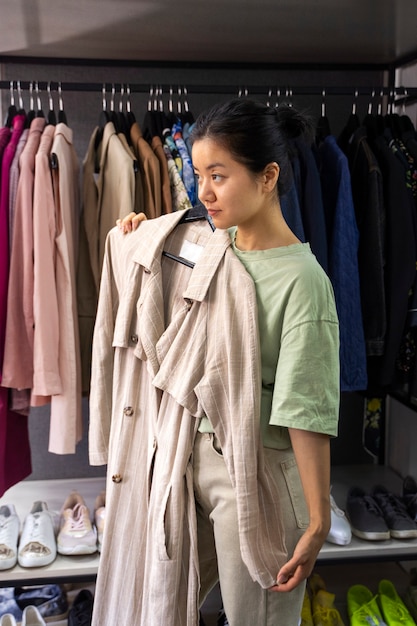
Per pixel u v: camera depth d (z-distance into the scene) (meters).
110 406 1.51
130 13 1.79
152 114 2.07
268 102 2.41
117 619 1.47
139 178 1.97
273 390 1.22
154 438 1.35
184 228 1.36
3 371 1.86
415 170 2.02
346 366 1.96
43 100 2.32
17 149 1.89
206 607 2.21
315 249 1.89
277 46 2.14
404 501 2.26
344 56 2.27
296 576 1.19
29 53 2.21
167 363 1.29
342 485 2.44
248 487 1.20
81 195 2.37
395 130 2.14
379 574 2.38
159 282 1.33
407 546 2.04
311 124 1.24
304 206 1.91
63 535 2.00
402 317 1.98
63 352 1.90
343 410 2.61
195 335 1.26
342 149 2.17
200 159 1.14
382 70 2.41
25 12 1.77
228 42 2.09
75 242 2.04
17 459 2.08
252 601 1.26
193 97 2.38
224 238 1.26
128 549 1.44
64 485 2.46
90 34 1.99
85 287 2.05
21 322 1.88
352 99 2.44
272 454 1.24
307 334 1.15
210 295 1.25
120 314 1.38
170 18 1.84
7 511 2.14
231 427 1.22
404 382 2.14
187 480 1.29
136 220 1.42
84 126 2.35
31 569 1.91
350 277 1.95
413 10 1.77
